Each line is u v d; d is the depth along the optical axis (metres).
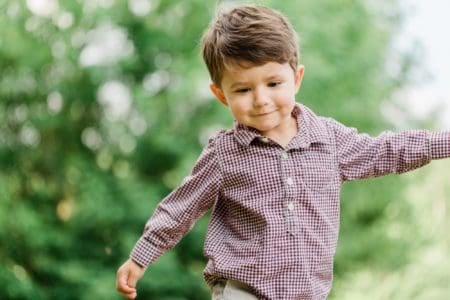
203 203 3.12
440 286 12.34
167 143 11.30
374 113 10.84
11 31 11.23
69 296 11.63
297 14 10.11
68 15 11.60
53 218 12.36
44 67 11.95
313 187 3.03
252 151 3.04
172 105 11.26
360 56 10.74
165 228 3.14
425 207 12.79
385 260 12.27
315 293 3.01
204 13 11.27
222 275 3.02
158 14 11.66
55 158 12.75
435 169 13.16
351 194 11.68
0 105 12.12
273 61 2.90
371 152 3.09
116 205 11.64
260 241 2.99
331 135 3.11
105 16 11.43
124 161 12.55
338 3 10.74
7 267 11.45
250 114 2.94
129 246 11.52
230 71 2.92
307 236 2.99
